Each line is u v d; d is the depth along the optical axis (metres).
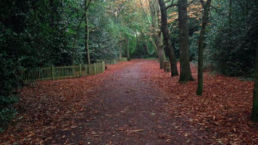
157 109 6.43
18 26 7.21
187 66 11.25
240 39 11.90
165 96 8.24
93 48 22.95
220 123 4.89
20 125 5.36
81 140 4.32
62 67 15.23
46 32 9.51
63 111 6.59
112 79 14.31
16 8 6.80
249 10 12.12
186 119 5.34
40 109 6.91
